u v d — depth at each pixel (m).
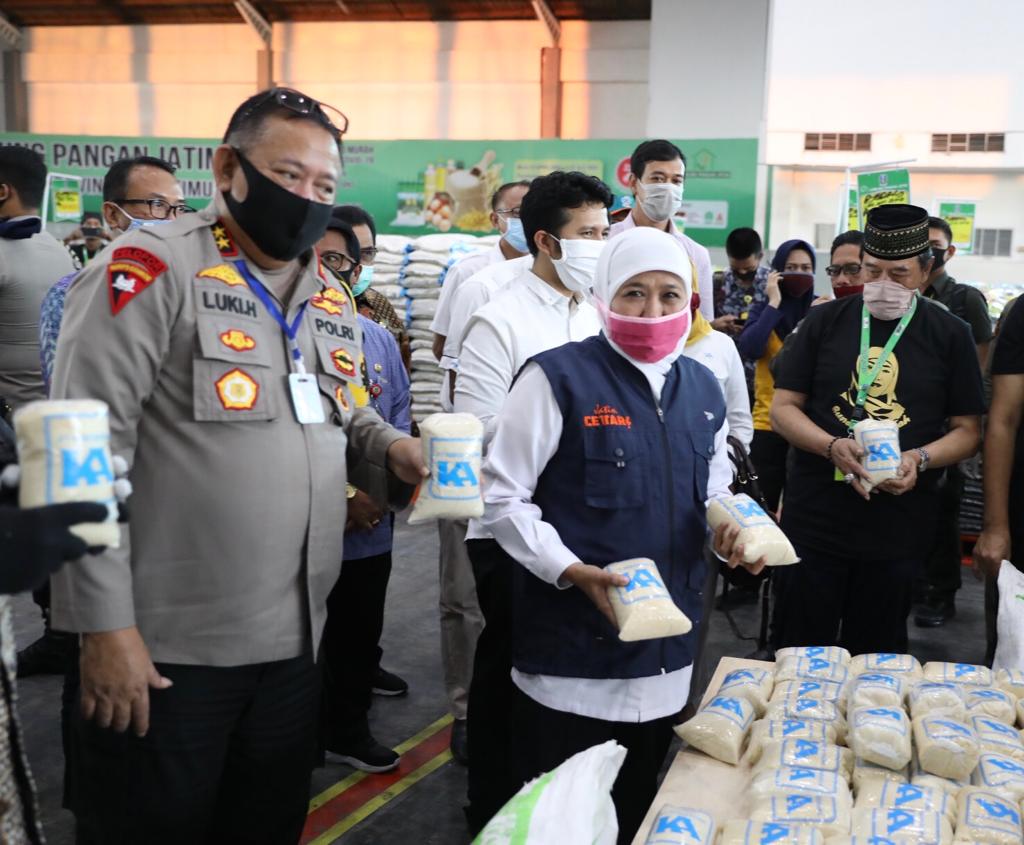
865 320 2.86
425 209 10.02
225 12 12.25
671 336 1.95
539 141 9.67
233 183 1.67
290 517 1.73
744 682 2.07
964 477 4.66
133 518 1.66
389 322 4.92
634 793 2.08
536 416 1.96
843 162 8.12
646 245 1.93
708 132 10.46
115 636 1.57
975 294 4.61
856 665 2.18
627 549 1.94
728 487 2.20
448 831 2.90
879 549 2.86
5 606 1.33
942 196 7.91
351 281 3.23
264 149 1.64
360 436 1.90
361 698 3.21
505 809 1.54
